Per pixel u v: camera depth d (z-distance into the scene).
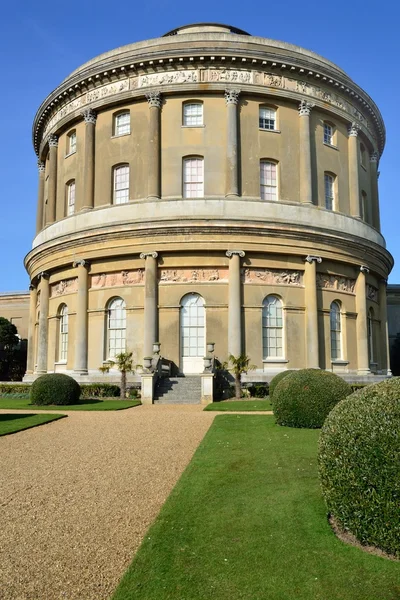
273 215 29.22
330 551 6.40
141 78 30.84
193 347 28.00
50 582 5.89
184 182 29.92
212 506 8.16
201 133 30.09
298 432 14.25
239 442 13.06
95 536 7.20
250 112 30.59
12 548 6.83
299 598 5.41
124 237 28.72
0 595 5.60
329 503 6.75
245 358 25.80
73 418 18.58
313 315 28.86
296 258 29.28
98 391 26.86
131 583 5.77
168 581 5.81
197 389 25.00
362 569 5.92
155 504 8.53
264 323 28.58
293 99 31.30
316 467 10.30
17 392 30.31
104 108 32.06
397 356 45.91
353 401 6.84
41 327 33.03
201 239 27.95
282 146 30.95
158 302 28.14
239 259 28.00
